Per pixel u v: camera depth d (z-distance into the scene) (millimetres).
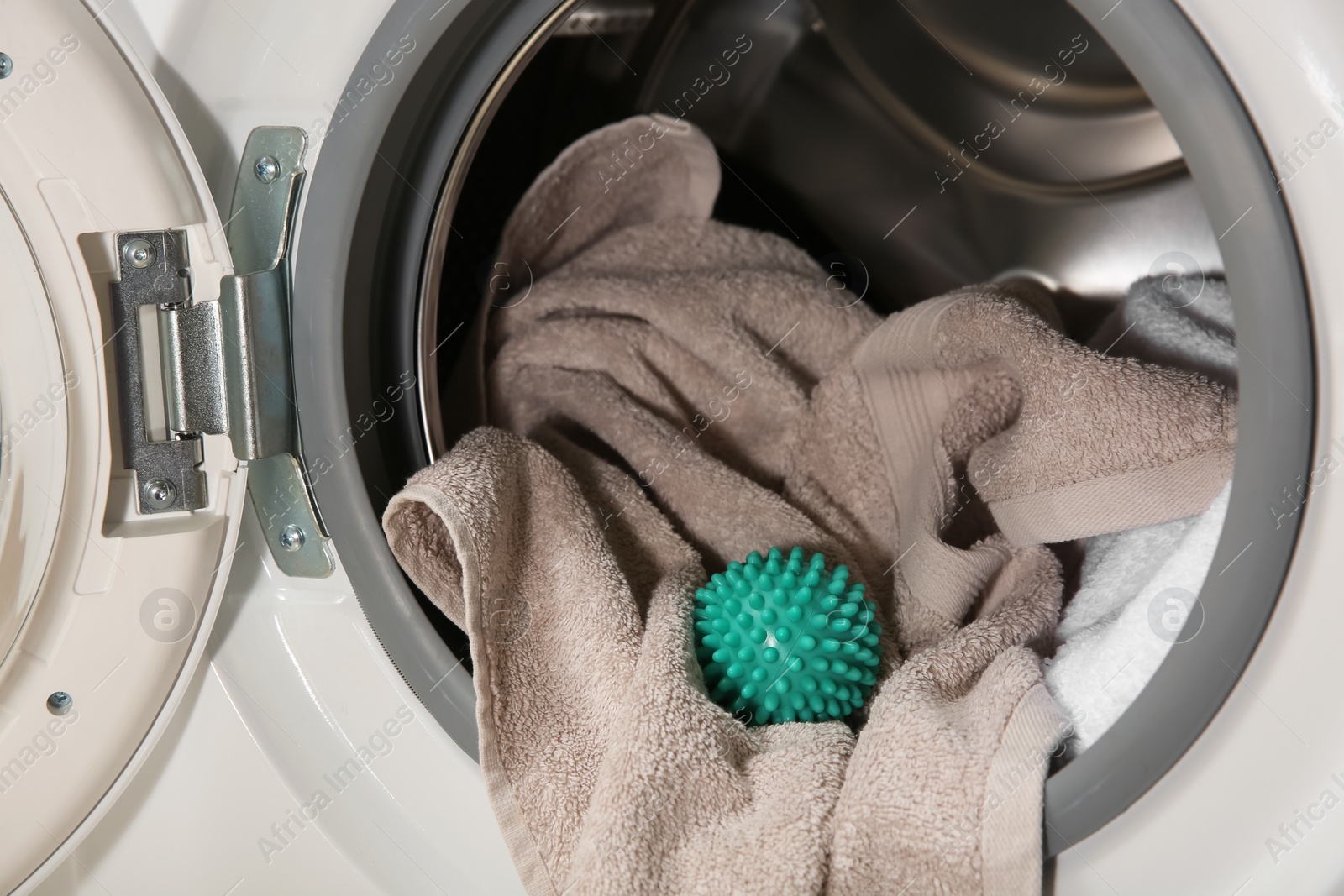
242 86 524
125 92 498
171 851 607
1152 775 417
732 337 720
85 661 539
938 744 445
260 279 529
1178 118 391
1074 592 596
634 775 475
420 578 544
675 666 510
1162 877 427
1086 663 472
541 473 594
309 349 542
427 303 598
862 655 535
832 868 454
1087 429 526
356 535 557
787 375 719
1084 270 886
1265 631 394
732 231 820
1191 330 604
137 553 532
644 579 616
